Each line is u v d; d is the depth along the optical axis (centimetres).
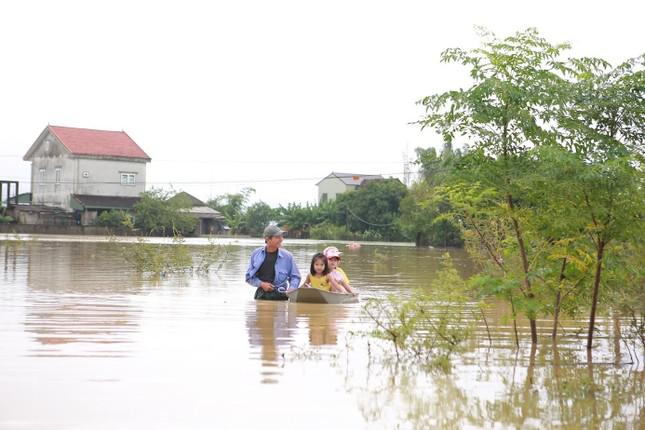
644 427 482
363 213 7700
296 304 1131
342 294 1166
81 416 468
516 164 789
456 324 880
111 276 1606
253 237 7844
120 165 7050
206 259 2331
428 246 5375
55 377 569
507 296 791
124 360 640
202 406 497
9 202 6838
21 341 723
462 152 850
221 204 9062
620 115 792
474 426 474
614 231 746
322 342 764
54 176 7112
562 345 791
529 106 785
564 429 473
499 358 707
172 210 6638
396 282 1689
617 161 706
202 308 1043
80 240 4325
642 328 802
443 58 810
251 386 557
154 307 1040
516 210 791
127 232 6381
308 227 8350
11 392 521
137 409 486
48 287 1311
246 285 1454
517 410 515
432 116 821
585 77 796
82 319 890
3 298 1115
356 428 462
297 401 518
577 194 743
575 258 756
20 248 3016
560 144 790
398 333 755
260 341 761
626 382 616
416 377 611
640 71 775
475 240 1089
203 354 679
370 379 596
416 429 464
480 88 774
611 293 811
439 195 858
